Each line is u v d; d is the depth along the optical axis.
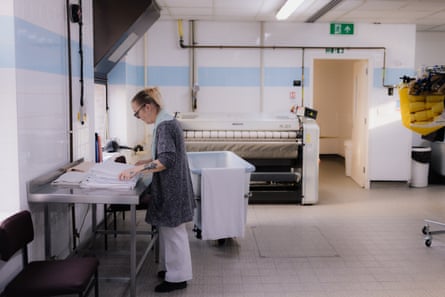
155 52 6.53
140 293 3.05
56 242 3.11
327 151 9.71
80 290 2.21
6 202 2.53
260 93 6.66
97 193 2.67
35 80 2.73
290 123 5.43
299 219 4.98
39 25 2.78
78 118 3.52
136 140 6.36
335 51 6.64
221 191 3.66
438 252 3.92
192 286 3.18
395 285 3.22
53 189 2.76
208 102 6.65
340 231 4.54
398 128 6.77
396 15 6.05
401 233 4.47
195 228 4.29
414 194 6.33
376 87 6.74
